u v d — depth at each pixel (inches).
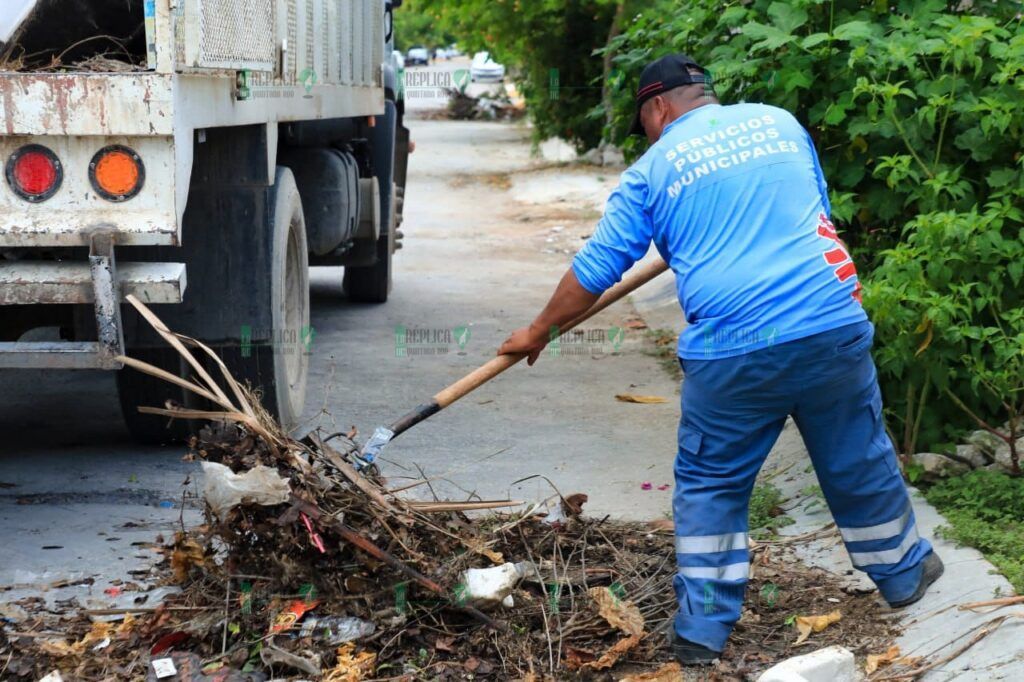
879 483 138.0
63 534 171.3
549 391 268.1
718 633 132.6
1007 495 169.3
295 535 134.3
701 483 133.9
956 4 212.5
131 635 135.4
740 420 130.7
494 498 192.5
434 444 224.5
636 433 234.1
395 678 127.0
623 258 134.3
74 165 147.2
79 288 148.7
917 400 194.5
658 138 141.6
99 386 265.3
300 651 129.9
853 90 193.2
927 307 175.8
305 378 232.8
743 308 126.3
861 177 201.5
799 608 147.1
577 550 160.4
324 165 274.5
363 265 346.9
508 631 136.2
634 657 135.9
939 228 179.3
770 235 128.2
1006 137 191.5
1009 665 122.0
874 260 207.0
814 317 126.6
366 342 318.3
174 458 210.4
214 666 129.3
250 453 139.8
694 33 236.1
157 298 151.5
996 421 197.9
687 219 129.8
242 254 193.3
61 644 134.0
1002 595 137.1
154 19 143.5
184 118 150.1
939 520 164.9
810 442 137.2
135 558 162.6
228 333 194.2
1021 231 182.7
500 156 951.6
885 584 142.3
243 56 174.4
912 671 127.7
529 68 889.5
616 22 634.8
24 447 217.0
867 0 210.1
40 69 160.1
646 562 158.1
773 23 203.2
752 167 129.6
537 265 477.1
